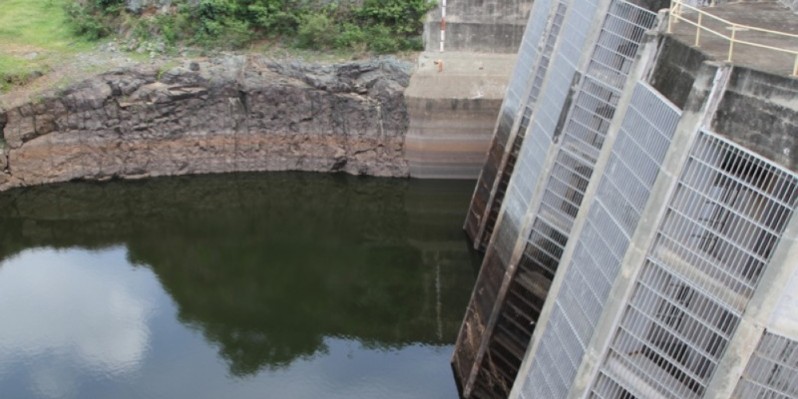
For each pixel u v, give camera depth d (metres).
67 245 40.22
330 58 45.97
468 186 44.72
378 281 36.84
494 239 29.56
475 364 26.52
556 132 25.39
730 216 14.69
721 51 17.20
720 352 14.68
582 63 24.56
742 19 22.28
